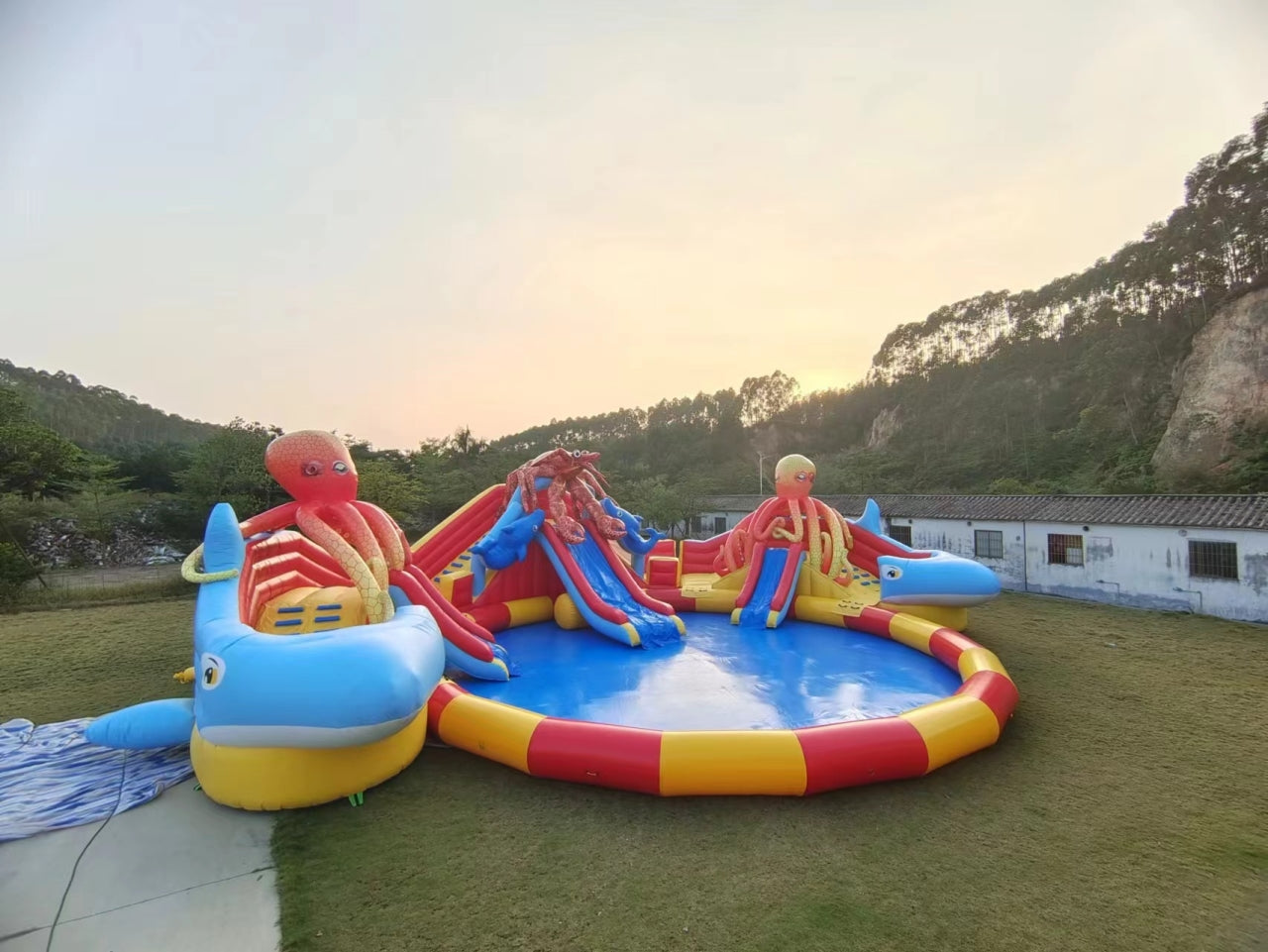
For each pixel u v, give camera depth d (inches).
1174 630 491.5
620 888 179.5
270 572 333.7
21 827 208.2
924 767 237.9
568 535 469.4
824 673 366.9
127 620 551.2
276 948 158.1
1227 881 182.9
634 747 228.1
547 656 406.3
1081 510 663.1
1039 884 181.2
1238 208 1663.4
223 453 1063.6
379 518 356.2
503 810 220.8
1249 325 1307.8
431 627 240.2
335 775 221.6
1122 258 2118.6
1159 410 1610.5
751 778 222.4
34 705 333.7
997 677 295.6
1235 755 265.9
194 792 233.5
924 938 159.5
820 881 182.1
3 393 1007.0
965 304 2915.8
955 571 444.8
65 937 161.6
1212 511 573.0
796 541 514.9
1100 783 241.1
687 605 544.4
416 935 161.6
